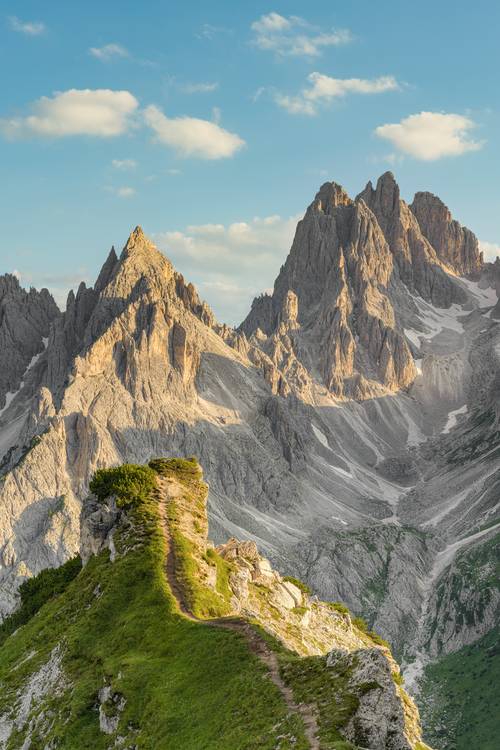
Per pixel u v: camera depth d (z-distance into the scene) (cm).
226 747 6303
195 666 7844
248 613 10100
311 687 6538
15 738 8675
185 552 10506
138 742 7169
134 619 9200
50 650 9900
